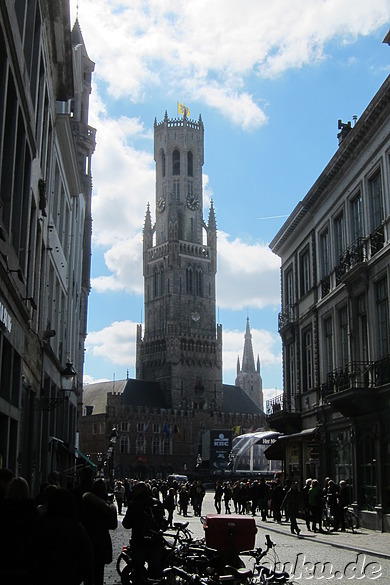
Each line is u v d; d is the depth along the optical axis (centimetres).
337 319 3891
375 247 3350
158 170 19525
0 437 2023
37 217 2750
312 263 4447
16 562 852
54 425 3656
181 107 19788
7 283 1823
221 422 17762
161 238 18900
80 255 5825
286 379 5016
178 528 1717
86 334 7975
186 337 17838
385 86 3086
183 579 1268
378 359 3272
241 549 1641
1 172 1808
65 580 848
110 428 15875
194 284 18450
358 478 3441
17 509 873
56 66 3244
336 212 3991
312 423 4309
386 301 3212
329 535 2986
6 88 1705
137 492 1383
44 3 2550
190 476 13538
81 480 1269
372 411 3212
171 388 17338
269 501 4791
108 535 1180
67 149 3869
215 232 19150
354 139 3544
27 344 2459
